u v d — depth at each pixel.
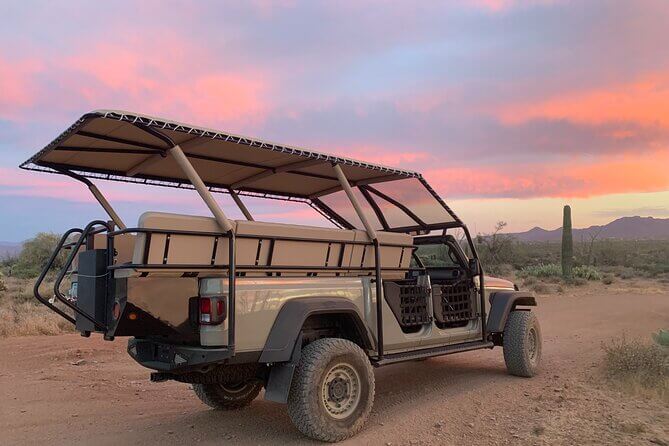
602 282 30.02
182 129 4.69
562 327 13.33
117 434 5.60
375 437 5.25
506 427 5.39
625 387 6.64
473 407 6.18
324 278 5.69
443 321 7.14
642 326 13.22
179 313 4.75
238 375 5.43
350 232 5.96
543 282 29.81
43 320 13.93
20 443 5.34
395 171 6.52
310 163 6.18
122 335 4.75
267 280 5.15
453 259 8.14
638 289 25.59
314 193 7.75
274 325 5.07
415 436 5.25
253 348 4.92
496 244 42.56
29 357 10.30
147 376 8.79
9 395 7.35
